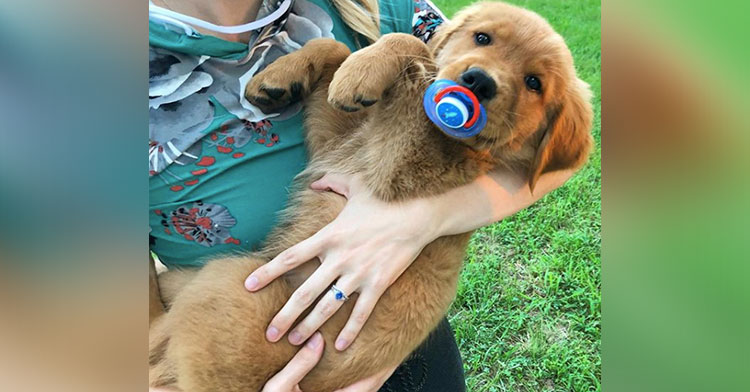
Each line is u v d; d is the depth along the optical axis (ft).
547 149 1.29
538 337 2.11
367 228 1.19
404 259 1.20
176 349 1.19
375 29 1.37
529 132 1.27
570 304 2.19
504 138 1.22
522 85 1.20
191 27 1.11
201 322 1.18
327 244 1.17
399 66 1.26
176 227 1.17
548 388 2.00
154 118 1.11
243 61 1.17
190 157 1.14
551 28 1.29
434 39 1.34
